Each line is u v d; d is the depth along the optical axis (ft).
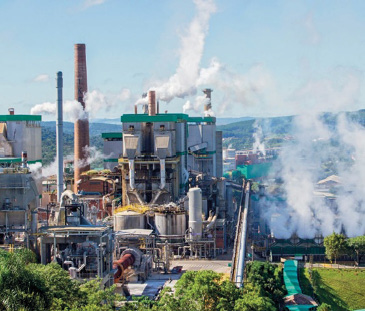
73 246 542.57
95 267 523.29
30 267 426.10
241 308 429.38
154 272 650.02
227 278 563.48
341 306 635.25
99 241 533.96
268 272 609.42
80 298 414.41
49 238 533.14
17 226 556.92
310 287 650.84
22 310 347.36
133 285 598.75
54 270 428.56
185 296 432.25
